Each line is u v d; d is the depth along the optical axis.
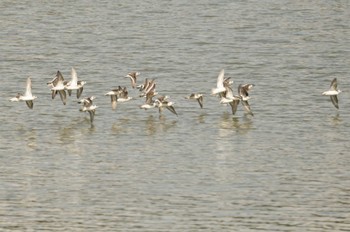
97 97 88.06
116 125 80.00
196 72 97.12
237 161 71.31
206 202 62.78
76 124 80.44
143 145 74.94
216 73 96.81
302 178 67.56
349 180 67.19
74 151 73.69
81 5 131.62
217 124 80.12
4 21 121.38
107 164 70.62
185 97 82.69
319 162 71.25
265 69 98.44
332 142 76.06
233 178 67.50
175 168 69.69
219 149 74.06
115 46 108.38
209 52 105.62
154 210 61.53
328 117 82.50
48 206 62.41
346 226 59.06
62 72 97.75
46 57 103.50
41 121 81.38
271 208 61.84
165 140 76.12
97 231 58.53
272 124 80.38
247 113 83.00
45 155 72.88
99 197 63.88
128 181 66.88
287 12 128.38
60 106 85.31
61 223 59.72
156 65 99.88
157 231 58.38
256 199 63.38
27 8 129.25
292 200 63.25
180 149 74.00
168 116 82.31
